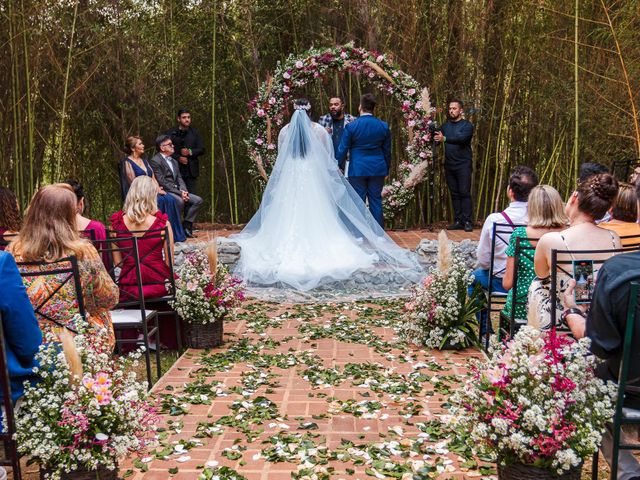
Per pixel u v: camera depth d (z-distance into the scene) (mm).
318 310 5363
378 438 2898
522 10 8070
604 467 2705
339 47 8125
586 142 7938
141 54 8156
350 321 4996
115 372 2438
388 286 6020
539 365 2150
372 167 7156
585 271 2680
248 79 8891
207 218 9352
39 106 7711
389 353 4188
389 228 8617
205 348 4363
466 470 2580
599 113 7383
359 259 6105
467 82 8547
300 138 6473
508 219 4133
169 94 8617
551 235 2959
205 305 4219
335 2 8516
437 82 8516
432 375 3754
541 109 8336
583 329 2529
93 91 7988
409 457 2695
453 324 4277
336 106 7926
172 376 3809
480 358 4082
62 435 2225
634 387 2100
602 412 2092
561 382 2117
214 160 9141
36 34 7062
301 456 2695
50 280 2814
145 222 4359
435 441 2846
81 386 2238
